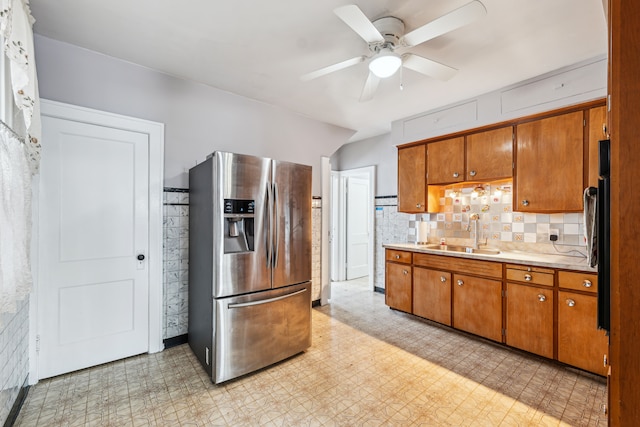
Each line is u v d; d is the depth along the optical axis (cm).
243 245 235
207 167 226
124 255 242
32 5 175
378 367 236
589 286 217
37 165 179
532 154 271
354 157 505
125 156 242
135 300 247
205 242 228
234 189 219
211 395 199
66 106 214
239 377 221
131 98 245
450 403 191
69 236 218
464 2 170
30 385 203
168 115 265
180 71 259
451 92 298
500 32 198
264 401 193
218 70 258
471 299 287
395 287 359
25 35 132
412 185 375
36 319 205
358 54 231
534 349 244
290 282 250
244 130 315
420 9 177
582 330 220
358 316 352
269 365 238
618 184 73
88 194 226
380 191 461
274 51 227
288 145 355
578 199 244
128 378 217
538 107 262
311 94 307
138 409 184
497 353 259
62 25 195
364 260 577
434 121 344
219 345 210
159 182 258
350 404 191
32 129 164
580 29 195
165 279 263
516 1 169
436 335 298
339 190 540
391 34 184
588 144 240
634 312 71
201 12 182
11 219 123
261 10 180
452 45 214
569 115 250
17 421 172
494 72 256
